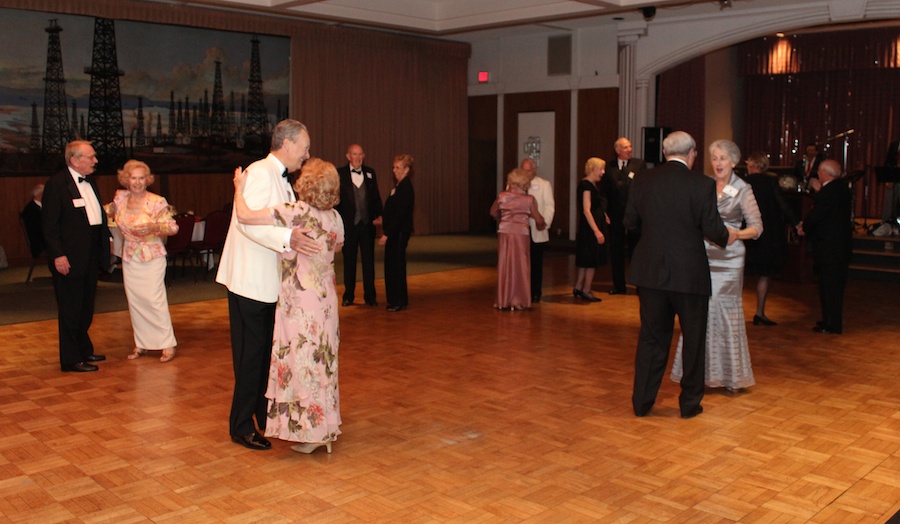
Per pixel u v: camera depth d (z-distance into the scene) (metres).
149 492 3.65
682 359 4.73
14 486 3.71
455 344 6.59
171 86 12.55
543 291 9.27
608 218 9.00
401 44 15.06
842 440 4.38
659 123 14.10
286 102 13.90
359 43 14.46
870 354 6.32
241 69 13.29
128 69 12.09
